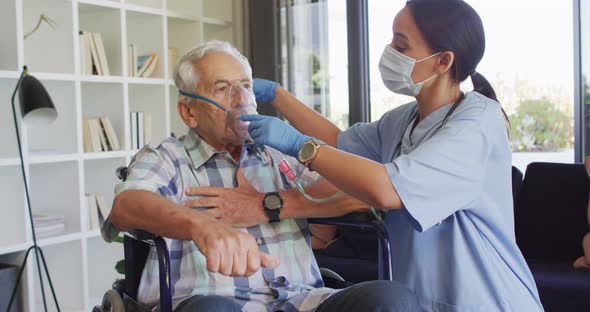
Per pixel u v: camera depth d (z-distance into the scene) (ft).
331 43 12.78
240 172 5.86
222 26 13.83
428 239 5.34
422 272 5.34
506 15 12.74
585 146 10.67
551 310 8.09
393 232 5.64
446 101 5.52
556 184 9.73
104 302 5.41
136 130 11.69
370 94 12.59
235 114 5.44
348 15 12.43
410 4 5.44
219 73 5.64
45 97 8.39
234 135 5.64
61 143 10.63
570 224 9.50
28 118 8.62
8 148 9.63
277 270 5.65
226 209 5.54
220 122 5.63
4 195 9.77
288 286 5.56
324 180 5.74
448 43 5.25
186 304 4.51
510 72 12.88
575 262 8.87
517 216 9.93
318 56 12.92
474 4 12.94
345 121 12.77
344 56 12.69
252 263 4.22
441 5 5.27
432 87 5.52
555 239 9.55
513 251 5.40
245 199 5.58
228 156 5.85
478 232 5.29
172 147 5.79
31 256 9.70
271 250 5.68
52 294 10.63
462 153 4.94
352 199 5.49
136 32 12.38
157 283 5.33
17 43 9.36
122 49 11.26
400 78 5.53
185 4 13.08
